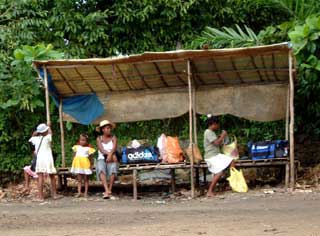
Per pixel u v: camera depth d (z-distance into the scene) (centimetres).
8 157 1405
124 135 1460
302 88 1337
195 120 1302
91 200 1123
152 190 1263
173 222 790
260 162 1155
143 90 1312
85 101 1319
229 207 940
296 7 1344
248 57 1167
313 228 698
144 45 1506
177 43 1514
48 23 1468
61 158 1407
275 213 841
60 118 1307
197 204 1011
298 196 1041
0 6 1473
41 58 1329
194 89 1298
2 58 1388
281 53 1119
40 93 1360
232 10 1506
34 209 1002
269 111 1294
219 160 1121
